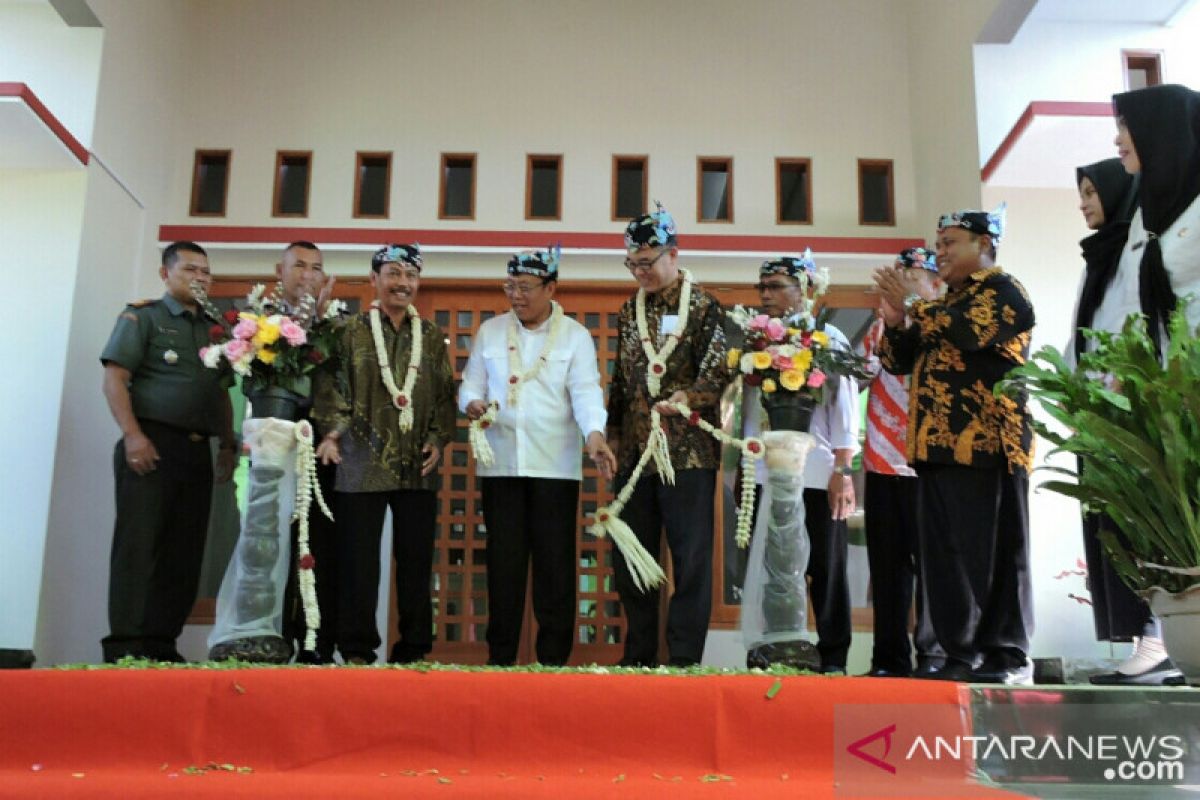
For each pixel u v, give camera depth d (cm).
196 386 428
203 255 442
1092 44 534
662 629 520
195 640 533
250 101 601
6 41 512
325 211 589
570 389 403
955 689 265
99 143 510
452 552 554
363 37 610
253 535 351
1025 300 354
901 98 609
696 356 393
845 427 423
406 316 420
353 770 262
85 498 489
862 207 598
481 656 534
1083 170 388
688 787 245
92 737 267
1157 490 291
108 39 518
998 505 347
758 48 612
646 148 599
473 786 242
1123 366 288
